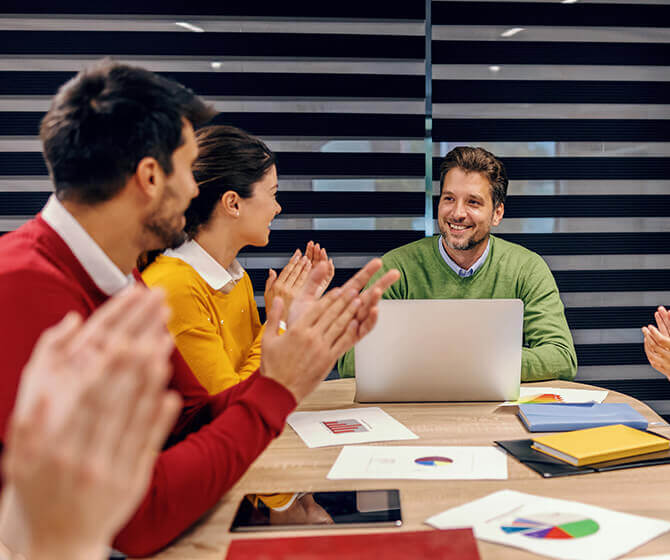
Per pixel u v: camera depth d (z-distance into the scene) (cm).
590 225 304
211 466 93
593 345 309
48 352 45
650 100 301
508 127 298
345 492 107
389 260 251
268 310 204
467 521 94
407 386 167
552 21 295
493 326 162
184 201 102
